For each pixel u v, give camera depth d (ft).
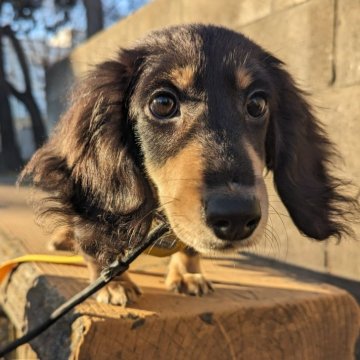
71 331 0.61
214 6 1.42
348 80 1.01
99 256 0.64
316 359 0.73
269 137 0.71
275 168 0.72
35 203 0.71
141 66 0.67
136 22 1.99
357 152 0.98
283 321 0.70
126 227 0.63
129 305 0.66
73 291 0.69
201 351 0.65
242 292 0.75
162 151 0.60
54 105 3.21
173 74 0.61
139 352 0.62
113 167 0.64
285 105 0.73
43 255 0.89
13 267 0.88
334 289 0.78
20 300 0.78
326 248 1.05
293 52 1.13
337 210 0.76
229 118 0.59
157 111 0.62
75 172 0.67
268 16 1.21
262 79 0.65
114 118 0.66
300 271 1.10
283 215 1.03
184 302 0.69
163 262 0.91
